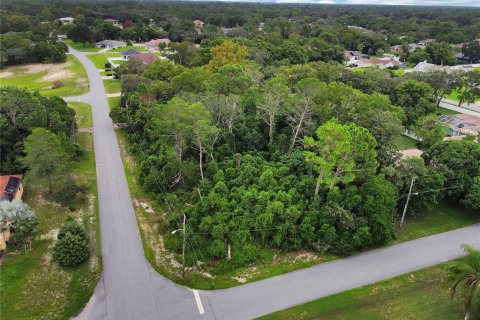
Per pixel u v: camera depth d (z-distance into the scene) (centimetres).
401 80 8281
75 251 3438
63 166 4534
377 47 16000
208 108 5050
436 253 3834
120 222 4144
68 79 9931
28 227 3653
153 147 5256
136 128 6025
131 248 3744
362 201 3872
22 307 3036
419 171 4275
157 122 4603
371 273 3512
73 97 8444
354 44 16300
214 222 3834
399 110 5694
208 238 3797
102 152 5794
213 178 4519
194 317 2972
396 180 4247
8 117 5406
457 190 4447
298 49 10994
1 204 3619
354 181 4100
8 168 4897
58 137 5022
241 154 5047
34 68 11312
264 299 3167
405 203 4388
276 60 10069
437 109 8925
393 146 4572
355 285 3359
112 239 3866
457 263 2867
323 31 16025
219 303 3112
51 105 6162
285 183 4247
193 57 10325
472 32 19125
